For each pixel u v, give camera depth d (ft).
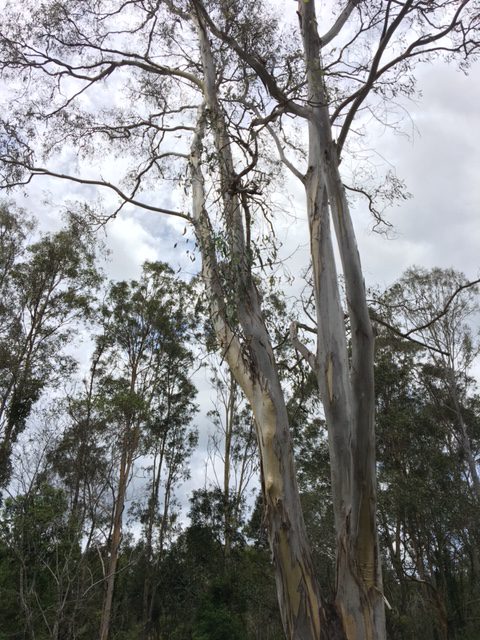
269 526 20.58
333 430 20.79
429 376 85.56
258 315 24.29
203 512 82.17
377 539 18.86
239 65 31.32
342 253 20.25
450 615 67.56
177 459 89.10
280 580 19.71
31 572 46.60
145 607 78.54
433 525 66.74
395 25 21.81
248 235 25.88
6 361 75.36
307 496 70.64
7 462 70.28
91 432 60.18
